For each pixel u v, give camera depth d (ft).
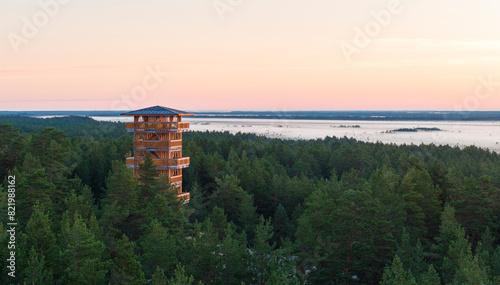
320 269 173.06
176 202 224.53
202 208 292.40
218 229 236.02
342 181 327.67
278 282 139.13
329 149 542.98
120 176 227.40
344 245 182.19
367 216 181.78
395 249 189.26
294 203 308.81
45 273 135.54
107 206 197.26
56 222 189.78
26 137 404.57
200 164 359.46
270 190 315.99
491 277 161.79
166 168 267.18
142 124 269.85
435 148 598.75
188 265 157.69
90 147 405.39
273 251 161.07
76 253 143.64
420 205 238.07
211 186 345.31
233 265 157.58
